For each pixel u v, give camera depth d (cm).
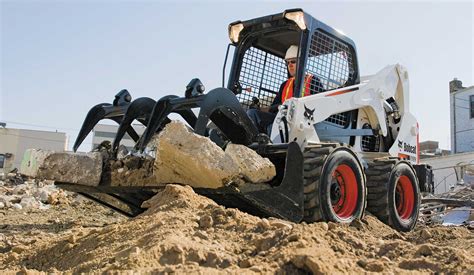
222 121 531
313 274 270
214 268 278
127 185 550
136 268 269
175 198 414
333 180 557
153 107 605
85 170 566
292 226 345
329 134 634
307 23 609
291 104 568
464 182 2191
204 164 446
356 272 279
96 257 322
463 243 436
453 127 2891
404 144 780
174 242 296
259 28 658
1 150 4384
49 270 324
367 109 705
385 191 654
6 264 375
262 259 289
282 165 539
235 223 357
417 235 494
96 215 894
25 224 731
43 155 568
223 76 665
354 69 689
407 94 785
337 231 355
